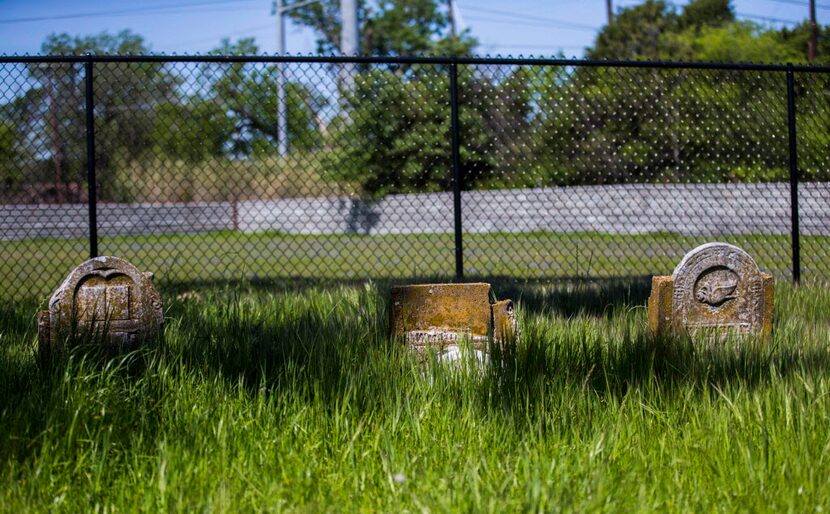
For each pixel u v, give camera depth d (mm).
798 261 8617
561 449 3475
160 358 4520
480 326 5527
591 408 3916
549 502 2865
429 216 17203
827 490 3057
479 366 4398
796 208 8602
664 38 35844
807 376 4215
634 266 10953
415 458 3367
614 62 8086
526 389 3938
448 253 14672
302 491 3113
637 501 2975
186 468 3244
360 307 6312
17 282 10758
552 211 16062
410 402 3934
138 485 3242
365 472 3332
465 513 2840
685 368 4328
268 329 5355
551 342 4617
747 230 13242
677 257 12766
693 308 5578
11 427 3590
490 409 3832
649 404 3988
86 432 3623
